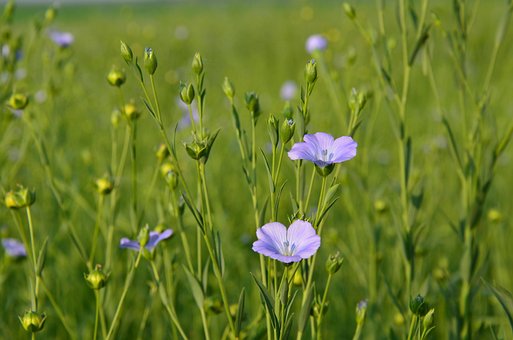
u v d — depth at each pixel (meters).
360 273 0.76
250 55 2.47
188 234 0.92
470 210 0.70
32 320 0.62
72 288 0.80
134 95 1.43
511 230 0.91
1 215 0.85
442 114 0.70
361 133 0.76
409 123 1.39
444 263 0.78
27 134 0.81
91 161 0.93
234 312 0.66
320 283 0.81
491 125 0.70
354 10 0.70
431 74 0.70
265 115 1.44
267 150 1.09
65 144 1.09
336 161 0.57
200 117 0.60
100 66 2.04
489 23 2.40
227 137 1.32
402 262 0.77
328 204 0.58
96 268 0.63
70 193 0.80
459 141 1.11
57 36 0.89
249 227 0.98
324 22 2.75
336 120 1.05
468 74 0.71
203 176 0.60
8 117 0.78
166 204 0.70
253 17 3.40
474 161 0.70
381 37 0.71
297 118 0.60
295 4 3.23
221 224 0.87
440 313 0.78
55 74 0.95
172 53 2.25
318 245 0.57
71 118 1.30
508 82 1.50
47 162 0.70
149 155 1.21
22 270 0.83
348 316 0.80
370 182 1.00
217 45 2.62
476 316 0.78
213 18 3.50
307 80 0.59
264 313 0.66
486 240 0.80
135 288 0.80
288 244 0.58
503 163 1.12
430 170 0.92
